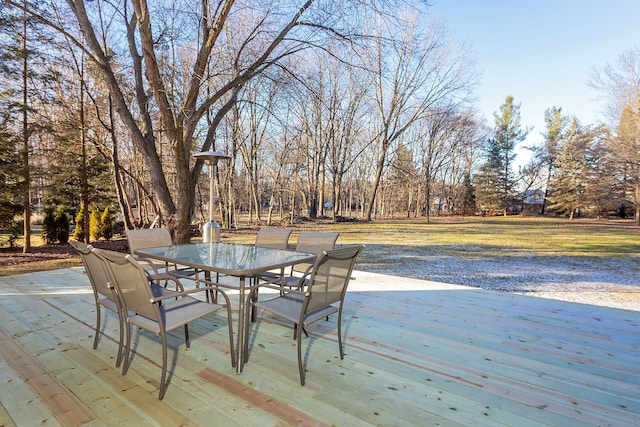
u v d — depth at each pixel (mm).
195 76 4910
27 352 2201
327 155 19531
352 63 5664
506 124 26016
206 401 1691
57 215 9625
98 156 9680
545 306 3346
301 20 5113
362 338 2520
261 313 3020
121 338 2014
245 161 16453
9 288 3736
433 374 2012
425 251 8961
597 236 12875
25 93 7254
